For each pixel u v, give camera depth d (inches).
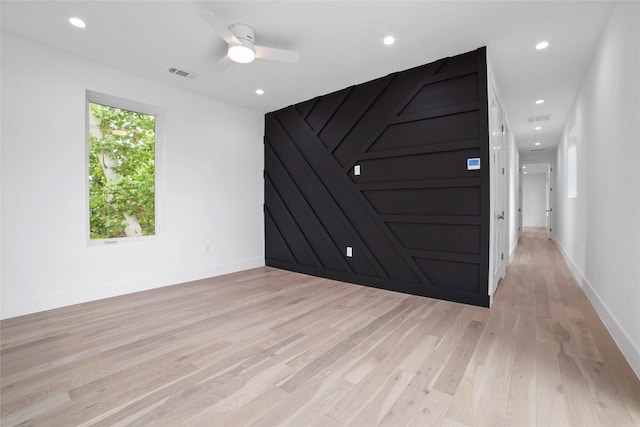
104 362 75.0
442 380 66.3
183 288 143.2
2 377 68.3
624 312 79.8
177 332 93.0
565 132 211.0
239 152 181.9
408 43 110.2
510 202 208.5
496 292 133.0
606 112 98.3
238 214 181.9
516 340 85.5
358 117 147.6
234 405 58.6
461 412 56.0
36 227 110.9
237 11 92.4
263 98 168.4
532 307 113.3
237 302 122.3
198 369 71.8
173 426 53.0
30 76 109.3
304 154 173.0
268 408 57.6
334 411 56.7
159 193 149.3
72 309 113.6
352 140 150.7
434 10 91.7
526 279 155.3
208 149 165.9
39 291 111.3
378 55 119.2
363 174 146.8
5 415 55.6
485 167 111.7
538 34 103.8
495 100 133.6
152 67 130.6
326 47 113.3
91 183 130.0
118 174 138.0
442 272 124.3
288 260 183.9
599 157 107.7
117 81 132.0
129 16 95.0
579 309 110.9
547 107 178.2
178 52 118.1
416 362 74.2
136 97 137.8
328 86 151.1
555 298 124.3
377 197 142.6
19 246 107.2
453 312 108.8
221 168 172.6
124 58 122.6
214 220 169.3
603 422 53.1
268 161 194.4
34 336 90.0
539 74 134.2
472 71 114.3
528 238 333.4
